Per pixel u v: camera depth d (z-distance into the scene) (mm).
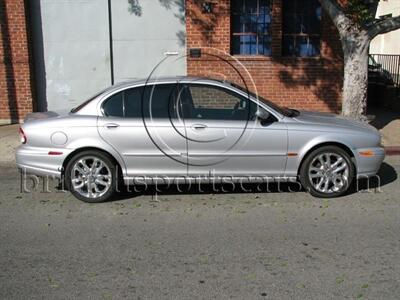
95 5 12336
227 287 4191
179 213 6188
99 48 12523
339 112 12469
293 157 6598
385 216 5992
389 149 9539
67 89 12727
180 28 12430
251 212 6184
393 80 16000
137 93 6605
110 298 4027
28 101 12414
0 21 12016
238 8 12266
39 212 6309
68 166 6594
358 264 4625
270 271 4488
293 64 12297
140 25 12422
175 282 4297
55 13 12375
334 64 12289
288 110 7094
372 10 9367
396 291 4098
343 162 6684
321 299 3969
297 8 12281
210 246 5098
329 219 5895
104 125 6492
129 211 6297
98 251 5012
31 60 12391
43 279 4395
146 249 5043
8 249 5098
